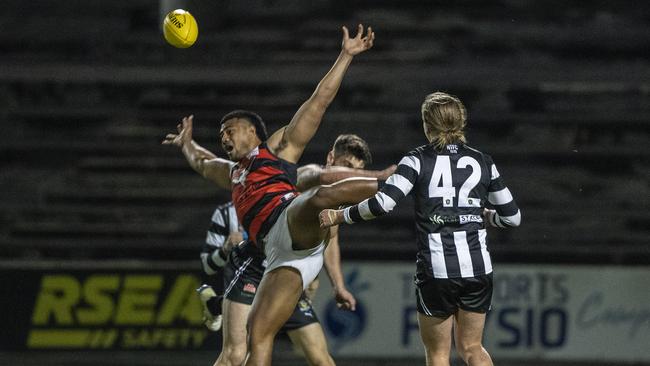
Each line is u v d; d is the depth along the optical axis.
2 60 56.62
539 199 48.72
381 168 50.28
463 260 18.12
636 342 36.28
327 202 16.56
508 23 59.16
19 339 36.00
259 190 17.86
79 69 55.88
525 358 36.12
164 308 36.00
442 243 18.16
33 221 48.41
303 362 36.16
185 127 21.81
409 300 36.41
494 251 44.25
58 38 58.53
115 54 57.66
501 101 54.56
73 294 36.22
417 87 54.97
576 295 36.38
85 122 54.03
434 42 57.50
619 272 36.50
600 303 36.38
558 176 50.59
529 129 52.78
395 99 54.69
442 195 18.16
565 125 52.81
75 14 60.50
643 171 50.84
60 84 55.91
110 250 46.09
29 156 52.19
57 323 36.06
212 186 50.50
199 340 35.91
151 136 53.00
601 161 51.16
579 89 54.66
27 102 55.50
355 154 21.45
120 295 36.12
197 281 36.03
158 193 49.56
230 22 59.97
